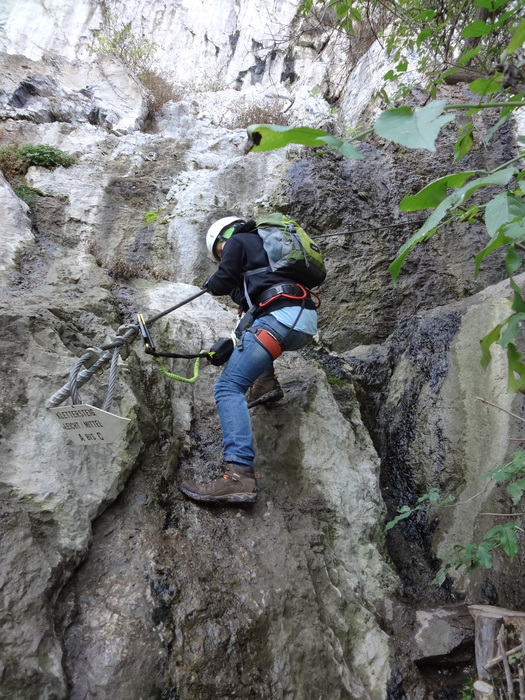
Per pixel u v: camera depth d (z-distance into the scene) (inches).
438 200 47.8
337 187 191.8
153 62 353.7
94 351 78.0
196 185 198.7
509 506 116.0
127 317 131.2
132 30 370.3
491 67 136.8
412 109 37.7
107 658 72.9
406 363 160.9
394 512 138.0
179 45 375.6
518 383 66.7
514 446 121.6
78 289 129.5
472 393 137.3
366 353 171.8
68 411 75.2
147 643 76.5
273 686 82.0
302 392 132.1
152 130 286.2
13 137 225.1
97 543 86.7
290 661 85.5
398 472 145.9
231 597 87.4
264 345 102.0
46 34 343.6
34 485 81.6
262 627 86.4
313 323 109.5
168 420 112.4
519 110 205.8
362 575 111.4
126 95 281.3
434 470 137.4
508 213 40.1
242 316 112.5
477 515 122.2
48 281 133.2
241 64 358.0
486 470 125.2
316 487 117.7
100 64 289.0
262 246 107.9
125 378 107.1
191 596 84.7
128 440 97.7
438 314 163.8
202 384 132.9
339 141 39.4
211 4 376.5
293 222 113.0
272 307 104.5
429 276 181.3
